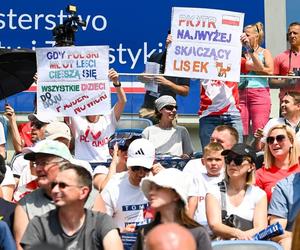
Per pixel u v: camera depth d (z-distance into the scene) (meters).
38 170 18.52
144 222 21.81
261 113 28.27
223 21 26.27
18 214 18.38
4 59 26.70
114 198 21.83
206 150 22.89
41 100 26.11
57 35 28.70
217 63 26.39
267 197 23.22
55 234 16.84
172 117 27.42
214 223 20.75
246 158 21.06
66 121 26.84
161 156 27.00
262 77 28.28
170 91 28.38
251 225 21.03
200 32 26.39
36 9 32.75
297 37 30.47
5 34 32.72
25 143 28.23
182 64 26.50
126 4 32.84
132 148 21.94
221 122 28.06
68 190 16.77
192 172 23.17
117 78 26.41
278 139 23.33
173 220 17.16
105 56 25.95
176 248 11.58
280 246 18.61
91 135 26.81
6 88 27.17
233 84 28.09
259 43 30.06
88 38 32.84
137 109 28.17
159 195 17.14
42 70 26.05
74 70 25.95
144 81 28.28
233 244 18.70
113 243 16.75
